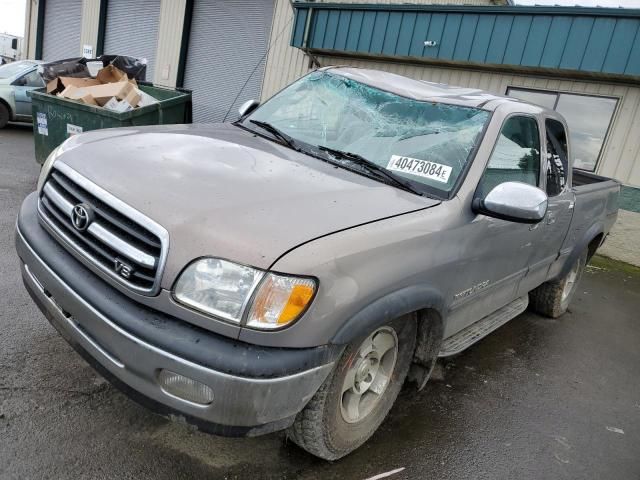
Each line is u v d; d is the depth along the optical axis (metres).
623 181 8.13
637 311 6.18
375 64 10.15
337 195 2.48
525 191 2.71
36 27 18.02
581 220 4.73
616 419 3.66
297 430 2.40
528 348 4.61
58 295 2.31
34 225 2.61
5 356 3.02
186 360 1.93
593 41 7.45
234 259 1.97
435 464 2.83
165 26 14.05
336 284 2.07
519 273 3.80
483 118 3.19
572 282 5.46
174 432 2.67
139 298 2.07
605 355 4.75
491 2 14.48
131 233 2.12
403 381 2.94
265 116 3.61
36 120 7.28
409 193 2.77
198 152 2.70
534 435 3.29
